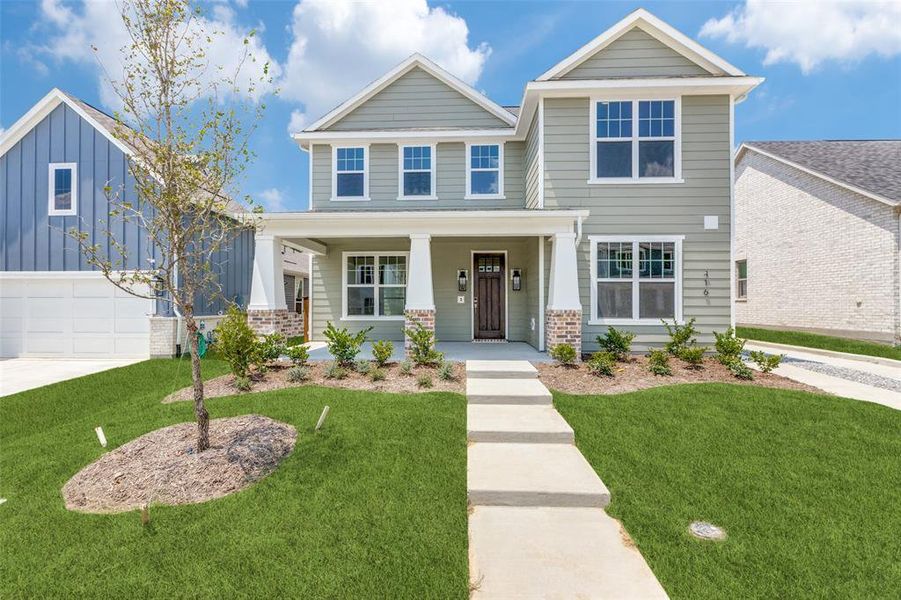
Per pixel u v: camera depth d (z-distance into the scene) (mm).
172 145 4363
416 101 13109
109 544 3189
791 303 15266
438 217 9008
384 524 3412
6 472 4367
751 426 5336
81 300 11594
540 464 4348
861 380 8086
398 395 6434
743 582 2795
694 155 9828
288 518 3488
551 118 10008
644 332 9789
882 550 3098
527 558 3020
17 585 2793
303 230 9242
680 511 3605
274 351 7945
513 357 9164
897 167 13789
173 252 4555
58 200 11695
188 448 4609
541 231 9062
